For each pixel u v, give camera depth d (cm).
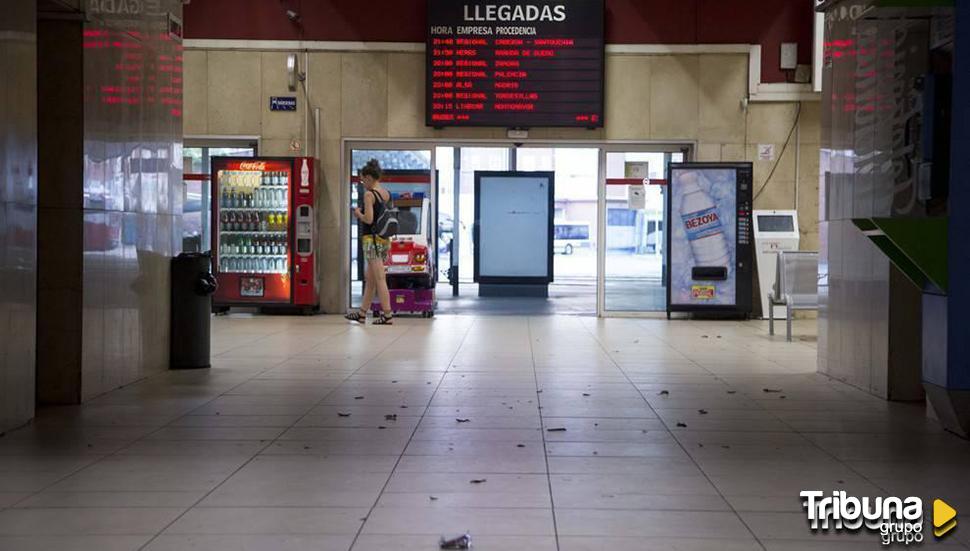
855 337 823
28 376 650
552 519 429
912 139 670
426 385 812
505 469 523
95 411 693
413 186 1508
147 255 857
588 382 836
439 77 1472
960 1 581
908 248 589
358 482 493
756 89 1473
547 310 1630
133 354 826
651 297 1521
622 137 1488
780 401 751
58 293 719
